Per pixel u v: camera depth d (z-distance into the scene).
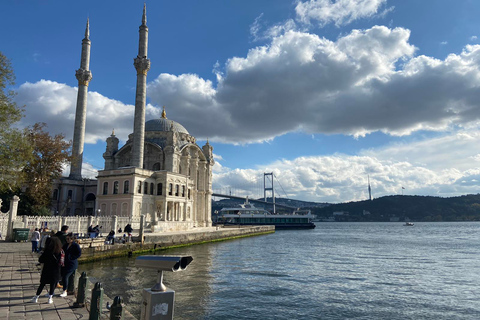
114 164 85.88
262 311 21.23
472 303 24.23
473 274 35.53
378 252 56.75
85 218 45.78
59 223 42.00
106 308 13.94
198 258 44.22
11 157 38.59
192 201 84.69
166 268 7.08
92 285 21.75
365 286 29.00
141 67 74.25
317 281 30.61
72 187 80.12
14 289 16.20
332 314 21.22
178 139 87.81
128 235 43.72
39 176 60.75
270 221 144.50
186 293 24.81
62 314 12.63
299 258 46.66
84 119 82.50
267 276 32.28
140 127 72.75
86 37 83.56
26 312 12.75
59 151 63.62
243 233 91.81
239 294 25.02
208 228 87.00
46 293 15.68
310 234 114.44
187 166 86.88
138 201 65.81
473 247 67.50
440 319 20.81
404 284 30.11
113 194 66.94
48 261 14.00
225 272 33.81
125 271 31.72
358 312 21.77
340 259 46.44
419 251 59.06
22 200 57.19
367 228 187.62
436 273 36.03
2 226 37.25
